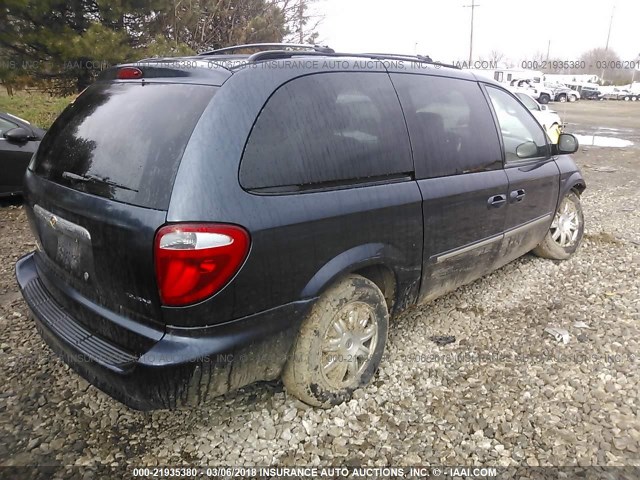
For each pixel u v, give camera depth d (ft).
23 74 34.37
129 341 7.16
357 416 8.78
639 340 11.33
